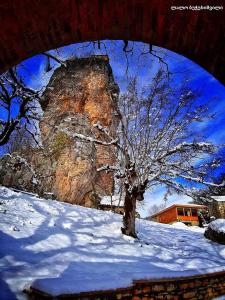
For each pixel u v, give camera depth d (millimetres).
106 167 15141
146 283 7633
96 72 32719
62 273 7730
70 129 25984
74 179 28281
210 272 10352
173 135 14453
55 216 15047
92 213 17906
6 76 10875
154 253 12414
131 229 14289
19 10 2492
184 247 15391
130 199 14422
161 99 14039
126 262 10039
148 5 2535
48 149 24609
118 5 2588
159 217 46406
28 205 15633
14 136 21531
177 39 2811
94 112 33531
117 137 14938
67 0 2504
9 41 2729
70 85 29547
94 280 6637
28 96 11719
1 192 16531
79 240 11883
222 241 17266
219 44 2547
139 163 14227
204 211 35656
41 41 2889
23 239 10188
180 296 8750
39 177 23891
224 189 14664
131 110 14172
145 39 2975
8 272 7270
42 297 5621
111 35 2969
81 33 2906
